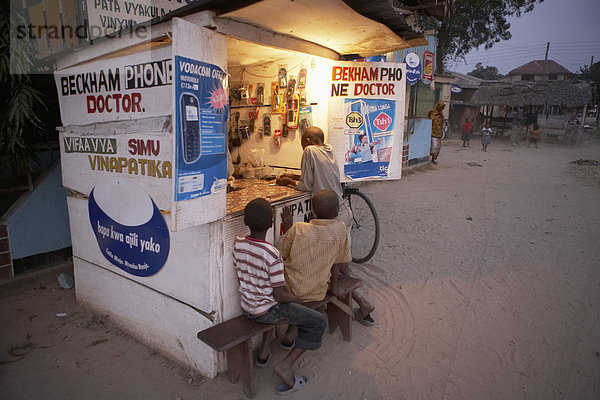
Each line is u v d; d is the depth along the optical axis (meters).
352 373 3.07
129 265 3.37
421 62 12.42
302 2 2.62
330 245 3.04
